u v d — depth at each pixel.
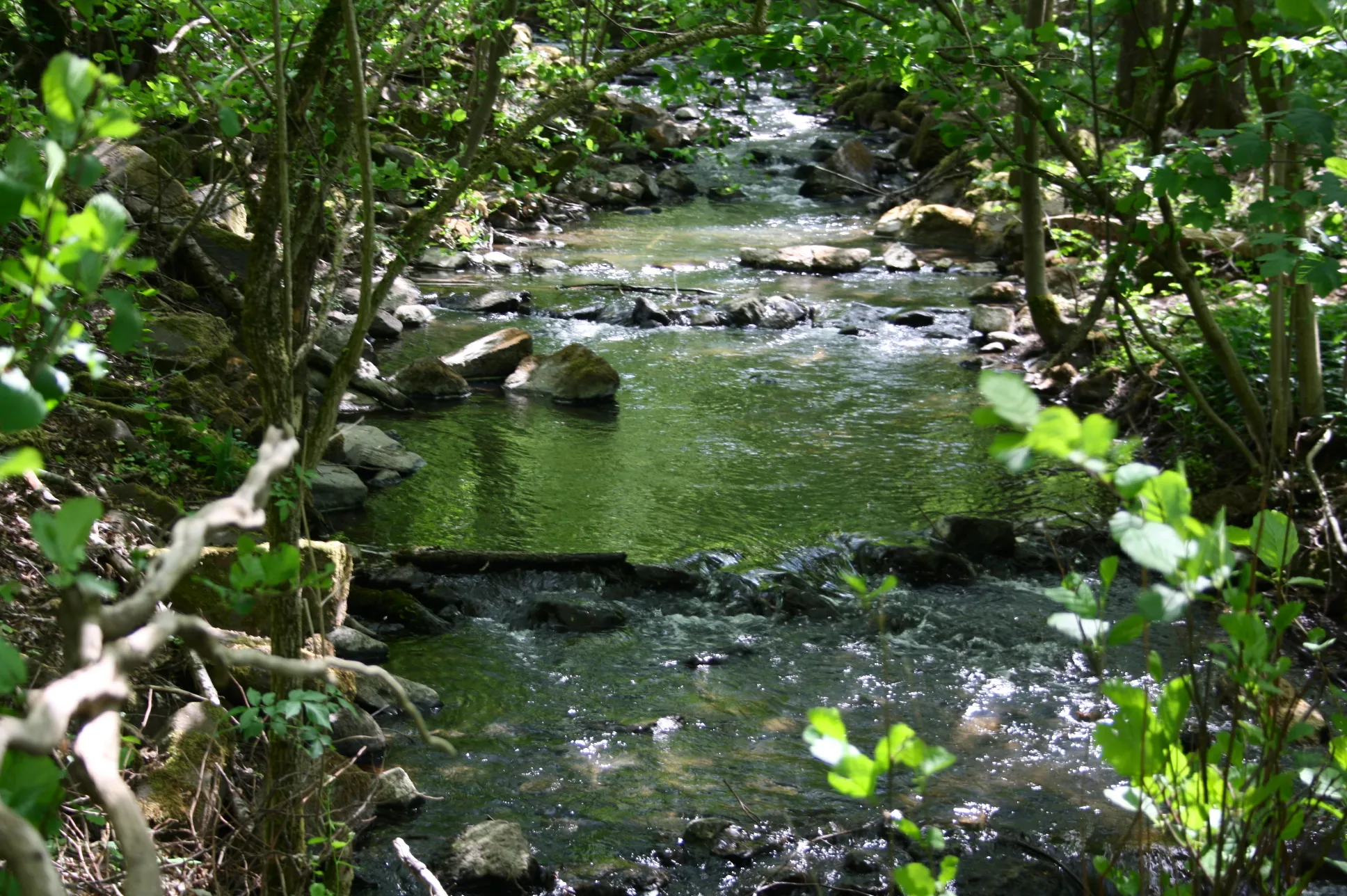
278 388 3.35
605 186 24.41
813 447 10.74
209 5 6.93
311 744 3.16
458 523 8.73
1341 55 5.78
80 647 1.17
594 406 12.05
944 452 10.59
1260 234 5.48
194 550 1.21
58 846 3.29
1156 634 7.08
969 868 4.82
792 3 7.33
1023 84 7.37
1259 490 8.27
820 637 7.17
